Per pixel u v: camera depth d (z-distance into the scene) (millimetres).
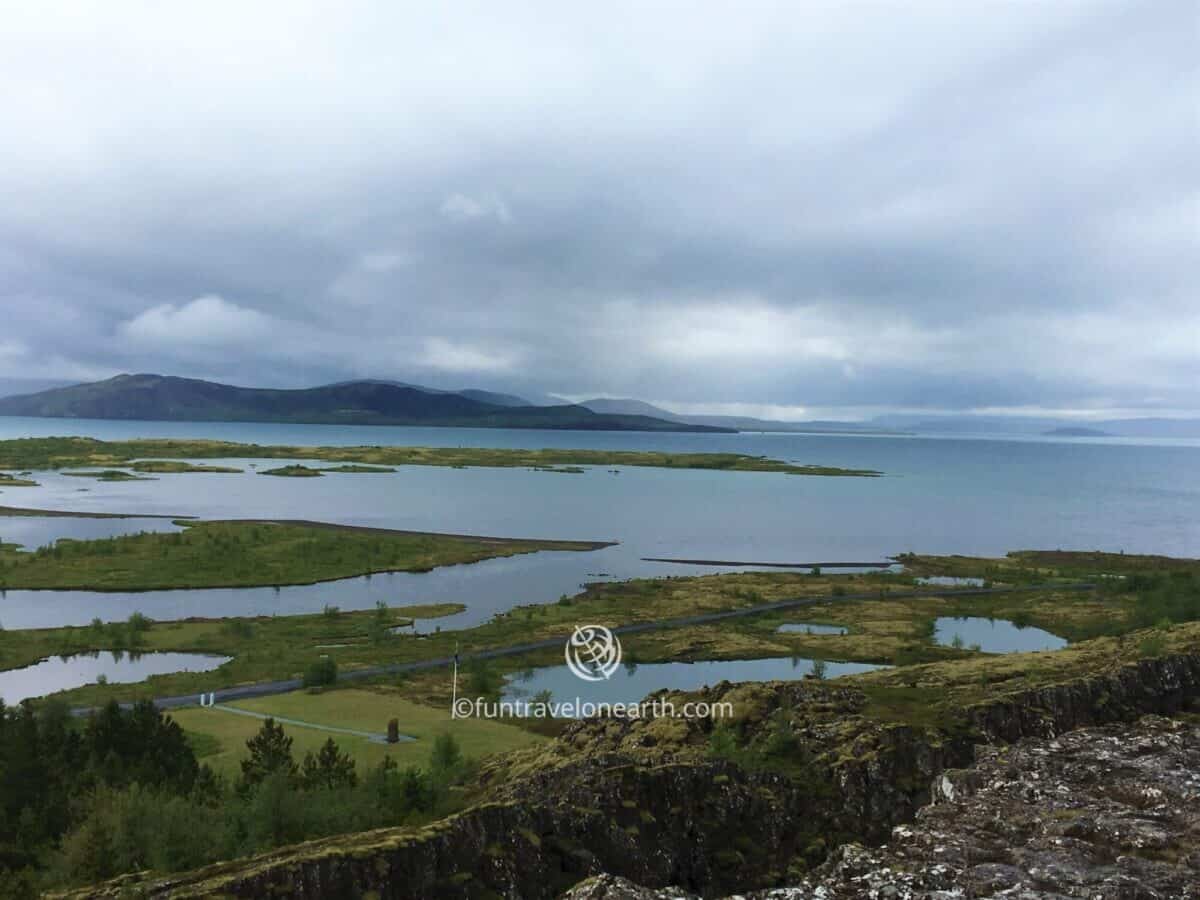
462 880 36531
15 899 40656
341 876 34875
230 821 49500
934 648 132000
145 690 103688
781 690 65188
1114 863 35688
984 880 34312
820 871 39406
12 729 62188
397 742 78062
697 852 42688
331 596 175375
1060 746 52812
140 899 34344
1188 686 66312
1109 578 192875
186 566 193000
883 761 50562
